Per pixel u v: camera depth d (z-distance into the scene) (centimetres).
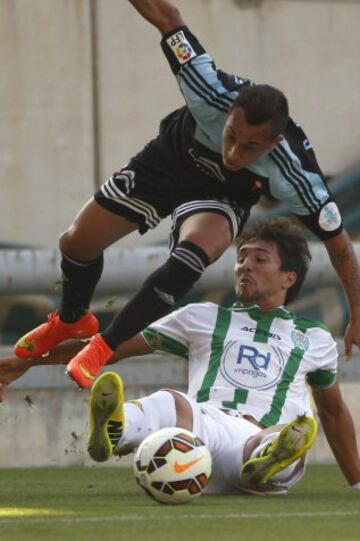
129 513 1495
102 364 1592
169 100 5469
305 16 5556
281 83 5534
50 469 2647
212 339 1812
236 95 1570
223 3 5491
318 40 5566
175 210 1680
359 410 2853
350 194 5512
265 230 1848
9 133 5369
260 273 1820
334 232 1631
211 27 5488
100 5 5422
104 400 1554
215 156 1620
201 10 5478
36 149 5378
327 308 5069
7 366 1820
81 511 1541
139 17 5444
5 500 1758
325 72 5569
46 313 5044
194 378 1811
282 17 5538
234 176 1630
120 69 5438
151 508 1552
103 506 1612
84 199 5409
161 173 1700
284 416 1786
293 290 1858
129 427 1627
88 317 1822
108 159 5438
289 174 1589
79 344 1833
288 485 1756
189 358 1838
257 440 1678
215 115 1579
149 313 1588
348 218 5475
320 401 1889
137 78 5444
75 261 1777
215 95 1575
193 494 1572
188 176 1675
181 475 1558
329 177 5525
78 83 5409
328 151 5525
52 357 1833
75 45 5406
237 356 1802
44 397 2753
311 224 1631
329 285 3525
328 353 1853
